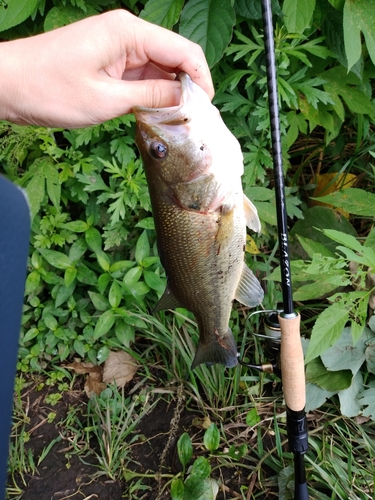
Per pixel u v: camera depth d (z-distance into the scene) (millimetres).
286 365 442
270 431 589
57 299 659
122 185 612
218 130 361
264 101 581
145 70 406
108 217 675
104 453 578
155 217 396
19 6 542
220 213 379
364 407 583
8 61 374
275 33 560
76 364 686
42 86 376
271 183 737
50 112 385
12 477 574
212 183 367
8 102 387
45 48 372
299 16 522
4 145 638
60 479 570
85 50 367
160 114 360
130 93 370
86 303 683
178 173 368
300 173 768
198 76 374
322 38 574
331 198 616
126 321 636
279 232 420
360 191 608
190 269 407
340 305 519
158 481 556
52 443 602
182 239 393
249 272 442
